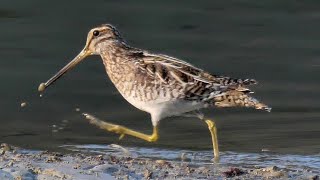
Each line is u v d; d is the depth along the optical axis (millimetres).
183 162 12789
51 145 13961
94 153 13367
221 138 14641
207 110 16688
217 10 24156
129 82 13508
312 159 13156
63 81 18656
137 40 21969
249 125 15648
